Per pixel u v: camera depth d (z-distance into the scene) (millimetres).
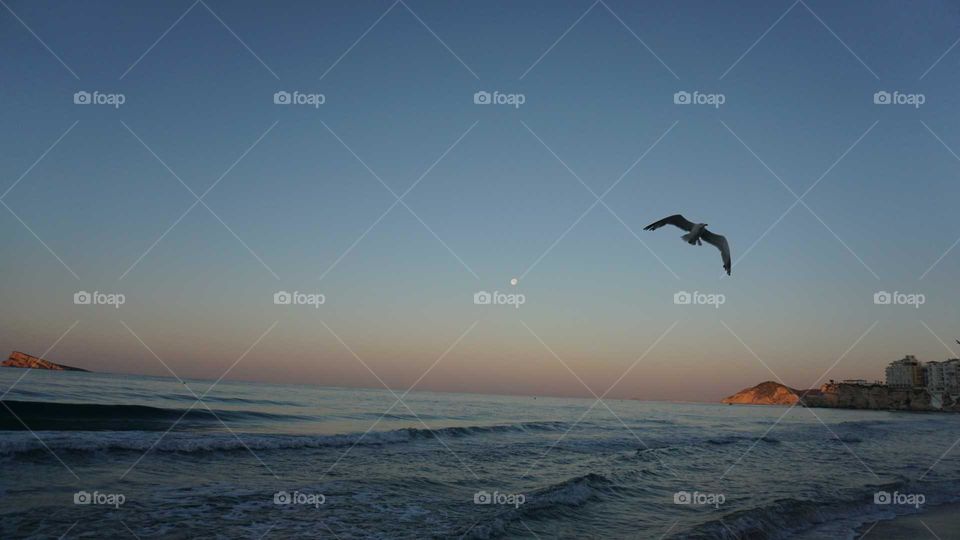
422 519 12445
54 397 33000
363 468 17984
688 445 29422
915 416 89188
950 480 21891
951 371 108375
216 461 17500
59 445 17109
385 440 24844
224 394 47938
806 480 20219
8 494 12195
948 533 14523
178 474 15352
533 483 17203
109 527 10547
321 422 31000
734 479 19781
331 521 11906
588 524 12984
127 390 42469
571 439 29750
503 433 31062
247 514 12000
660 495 16484
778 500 16156
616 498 15789
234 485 14484
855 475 21938
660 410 80938
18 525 10289
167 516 11445
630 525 13070
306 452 20234
